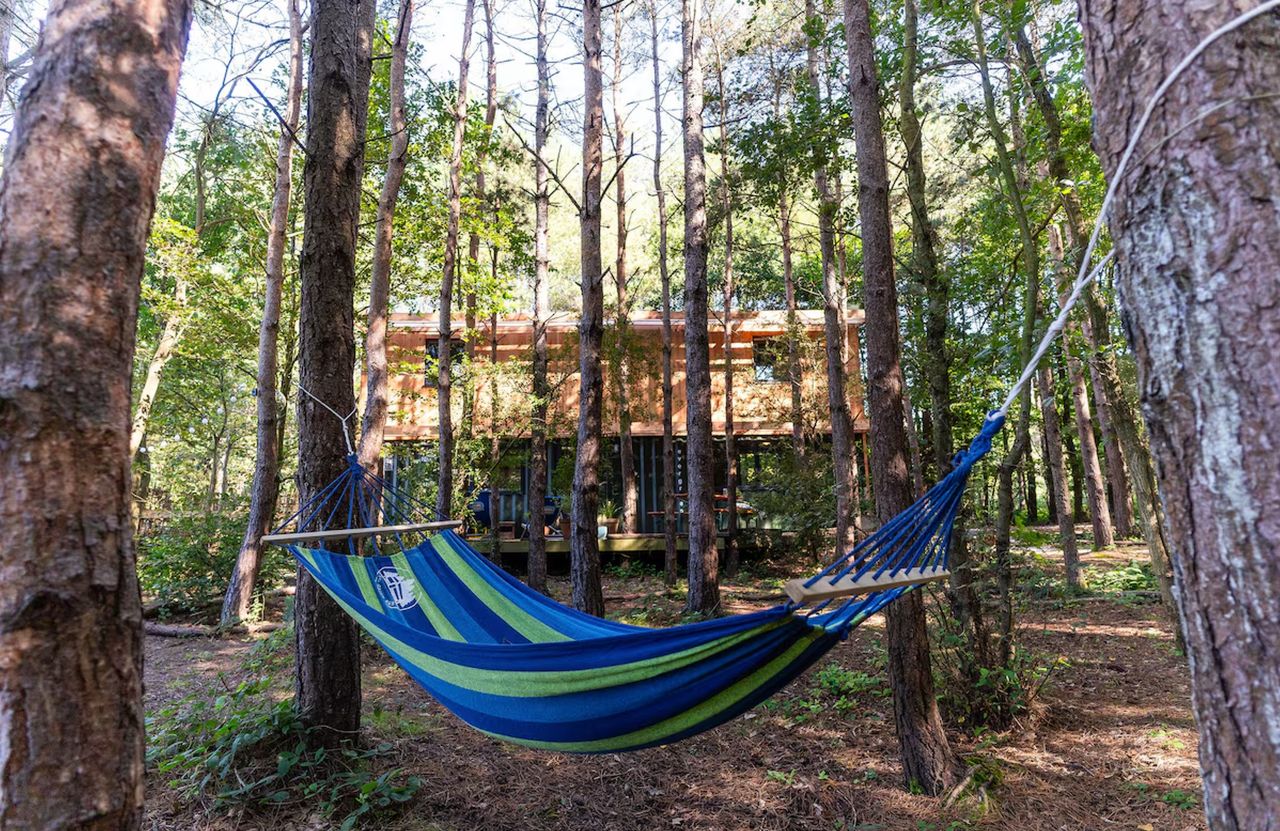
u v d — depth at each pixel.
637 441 16.14
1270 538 1.31
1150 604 9.43
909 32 5.56
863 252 4.88
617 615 9.89
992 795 4.38
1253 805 1.32
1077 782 4.55
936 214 14.05
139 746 2.01
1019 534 5.93
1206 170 1.40
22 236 1.92
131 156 2.07
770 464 14.07
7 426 1.86
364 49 5.62
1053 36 5.34
